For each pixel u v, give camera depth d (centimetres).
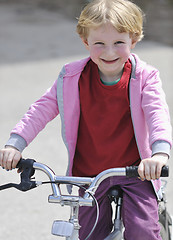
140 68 264
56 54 1207
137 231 246
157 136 235
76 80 268
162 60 1076
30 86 924
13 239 394
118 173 216
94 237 271
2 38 1389
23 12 1742
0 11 1756
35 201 465
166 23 1373
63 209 451
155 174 215
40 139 636
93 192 215
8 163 230
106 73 262
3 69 1069
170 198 455
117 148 265
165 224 285
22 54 1218
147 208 252
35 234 402
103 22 237
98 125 265
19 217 432
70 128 271
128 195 258
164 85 870
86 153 273
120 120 263
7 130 668
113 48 241
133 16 249
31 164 225
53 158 568
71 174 275
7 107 779
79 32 261
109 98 261
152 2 1438
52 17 1675
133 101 259
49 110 272
